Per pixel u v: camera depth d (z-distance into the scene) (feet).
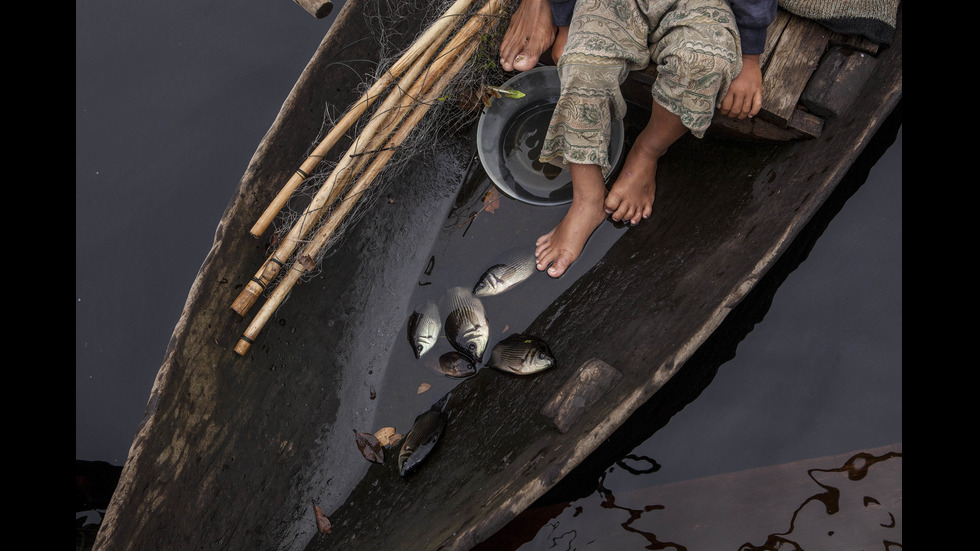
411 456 8.46
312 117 9.20
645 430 8.36
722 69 7.22
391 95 8.65
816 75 8.14
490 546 7.91
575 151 8.24
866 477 7.56
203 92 10.85
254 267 8.85
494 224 9.89
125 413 9.50
